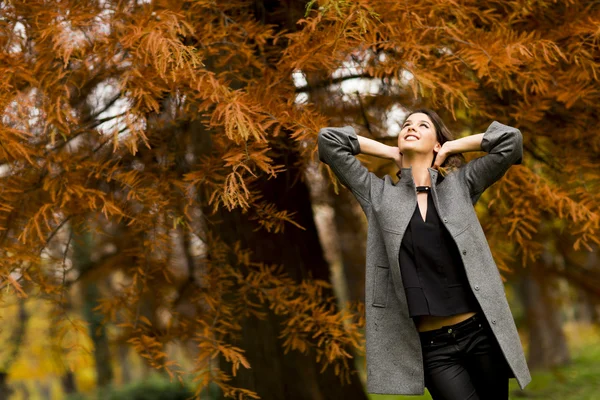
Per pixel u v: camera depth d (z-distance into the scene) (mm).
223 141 4039
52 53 4055
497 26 4395
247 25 4348
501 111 5152
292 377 6082
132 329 5676
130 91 3793
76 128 4836
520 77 4504
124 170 4836
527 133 5121
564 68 4770
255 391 6039
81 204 4703
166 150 5023
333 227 9461
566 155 5059
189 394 12836
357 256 10070
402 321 3049
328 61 3877
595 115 5012
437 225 3033
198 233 5652
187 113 4578
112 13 4141
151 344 4832
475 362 3049
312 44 3768
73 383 19047
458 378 2986
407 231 3049
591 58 4332
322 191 7238
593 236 4375
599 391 11312
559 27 4473
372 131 5461
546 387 12102
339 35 3510
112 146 4992
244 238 6047
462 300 2980
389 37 3934
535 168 5320
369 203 3217
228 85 4082
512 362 2934
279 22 5188
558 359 14828
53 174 4543
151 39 3400
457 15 4070
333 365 6316
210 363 4770
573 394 11445
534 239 6625
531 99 4836
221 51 4629
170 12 3711
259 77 4520
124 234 7074
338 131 3283
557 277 8133
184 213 4727
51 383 28859
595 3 4730
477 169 3096
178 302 6734
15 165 4555
